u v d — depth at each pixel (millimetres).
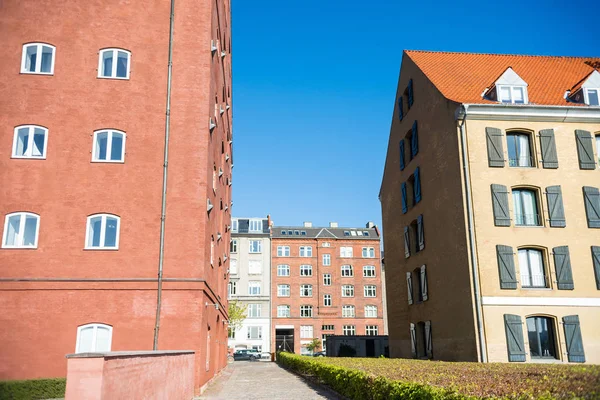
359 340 38656
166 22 20406
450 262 23547
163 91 19703
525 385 8828
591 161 23453
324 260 66125
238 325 62500
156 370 10945
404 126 30906
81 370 7555
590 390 7414
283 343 63875
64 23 19750
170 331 17500
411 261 28953
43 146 18609
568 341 21188
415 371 13984
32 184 18188
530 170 23016
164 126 19359
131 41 20000
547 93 25562
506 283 21547
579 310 21672
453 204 23344
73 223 18047
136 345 17312
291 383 22234
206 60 20188
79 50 19609
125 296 17641
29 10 19656
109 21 20031
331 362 20375
